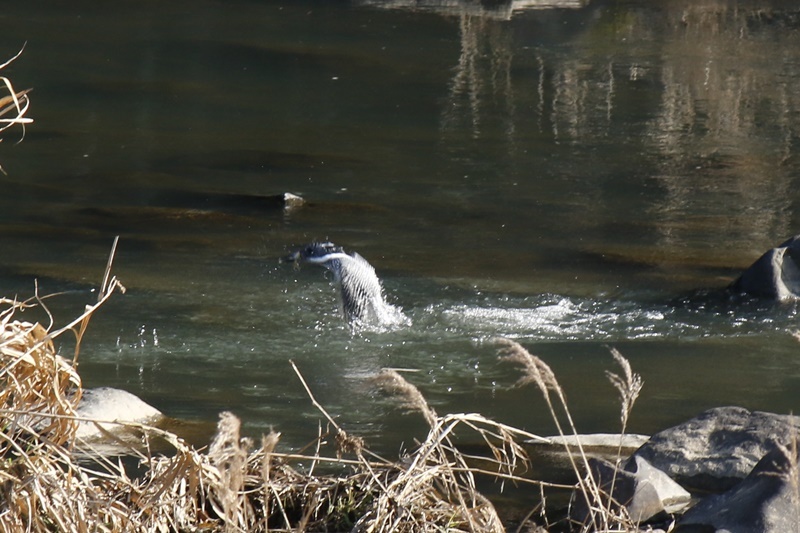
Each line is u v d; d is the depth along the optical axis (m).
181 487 13.25
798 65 59.16
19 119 13.67
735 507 14.48
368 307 25.09
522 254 30.88
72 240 31.64
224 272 28.92
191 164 41.72
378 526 13.02
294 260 26.19
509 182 39.00
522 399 20.56
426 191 37.97
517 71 57.94
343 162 41.97
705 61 60.06
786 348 23.75
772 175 39.72
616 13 72.31
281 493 14.10
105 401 18.70
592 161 41.78
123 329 24.33
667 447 16.95
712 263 30.02
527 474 16.80
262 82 56.06
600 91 53.53
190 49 63.28
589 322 25.52
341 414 19.59
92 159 42.19
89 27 68.81
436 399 20.59
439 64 59.50
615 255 30.61
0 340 12.64
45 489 12.32
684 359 23.00
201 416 19.39
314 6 75.12
